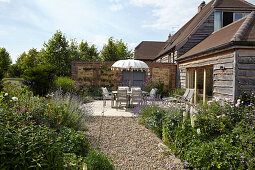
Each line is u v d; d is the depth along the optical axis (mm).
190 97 8547
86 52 22797
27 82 9328
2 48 28609
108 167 2770
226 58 6859
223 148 3266
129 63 8664
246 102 6105
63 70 15234
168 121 4516
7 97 4312
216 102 5449
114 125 5824
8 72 27219
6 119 2865
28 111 3504
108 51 20750
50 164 2469
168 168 3334
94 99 12055
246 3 12422
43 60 15344
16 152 2311
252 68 6281
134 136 4871
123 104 9930
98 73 13734
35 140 2572
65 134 3572
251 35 6301
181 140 3818
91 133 4918
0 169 2189
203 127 4039
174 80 13734
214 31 12398
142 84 14062
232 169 2959
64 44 15469
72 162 2754
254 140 3416
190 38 12547
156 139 4695
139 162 3521
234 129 3930
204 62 8703
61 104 4879
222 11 12227
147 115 5914
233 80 6383
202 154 3188
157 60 21500
